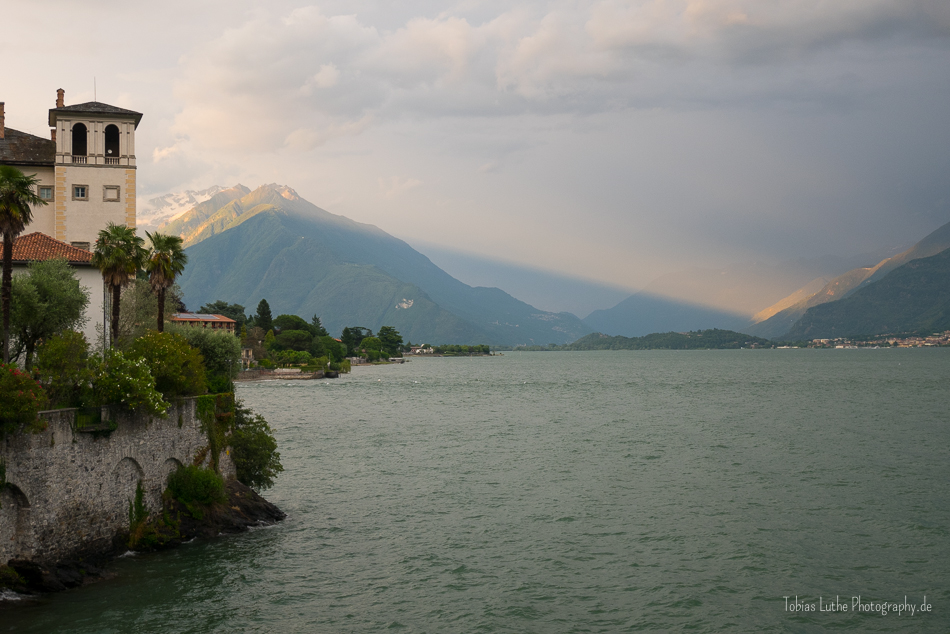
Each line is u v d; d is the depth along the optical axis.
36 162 75.88
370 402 164.75
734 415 132.75
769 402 159.75
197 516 48.81
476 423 122.44
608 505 61.25
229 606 38.19
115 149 79.50
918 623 38.12
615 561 47.06
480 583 43.03
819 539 51.41
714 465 79.38
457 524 55.28
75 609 36.28
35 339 54.59
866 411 136.12
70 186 75.88
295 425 117.31
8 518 35.97
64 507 38.84
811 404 152.75
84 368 43.06
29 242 64.62
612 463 81.31
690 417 130.38
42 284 55.06
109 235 57.25
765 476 72.81
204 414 52.53
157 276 62.56
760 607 40.03
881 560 47.09
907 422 117.25
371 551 48.41
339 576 43.56
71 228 75.69
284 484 68.69
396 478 72.25
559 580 43.75
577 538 51.84
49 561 37.75
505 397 183.62
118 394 42.47
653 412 140.88
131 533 43.91
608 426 117.50
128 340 64.06
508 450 91.25
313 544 49.44
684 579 43.97
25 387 35.81
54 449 38.19
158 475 47.03
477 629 36.91
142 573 41.47
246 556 45.91
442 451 90.06
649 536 52.28
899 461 80.31
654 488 67.81
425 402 166.25
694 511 59.09
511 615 38.66
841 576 44.44
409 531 53.22
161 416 45.81
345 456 85.62
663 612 39.34
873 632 37.22
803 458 83.19
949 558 47.34
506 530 53.72
